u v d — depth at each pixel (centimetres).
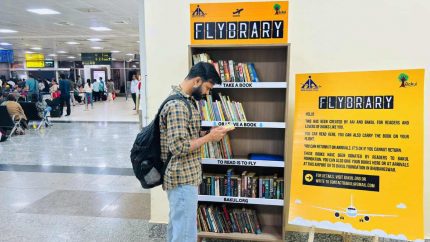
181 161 221
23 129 936
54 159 626
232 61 276
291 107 305
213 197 286
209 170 315
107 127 1024
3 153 675
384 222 228
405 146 226
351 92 238
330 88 244
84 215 369
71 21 1046
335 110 242
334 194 240
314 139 247
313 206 244
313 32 300
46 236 321
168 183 222
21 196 429
